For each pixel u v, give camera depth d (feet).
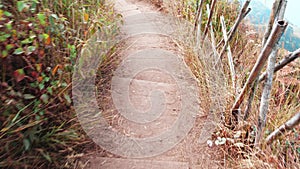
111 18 10.15
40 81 5.26
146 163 5.76
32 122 5.02
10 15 5.11
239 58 8.59
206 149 6.18
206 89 7.72
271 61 5.41
